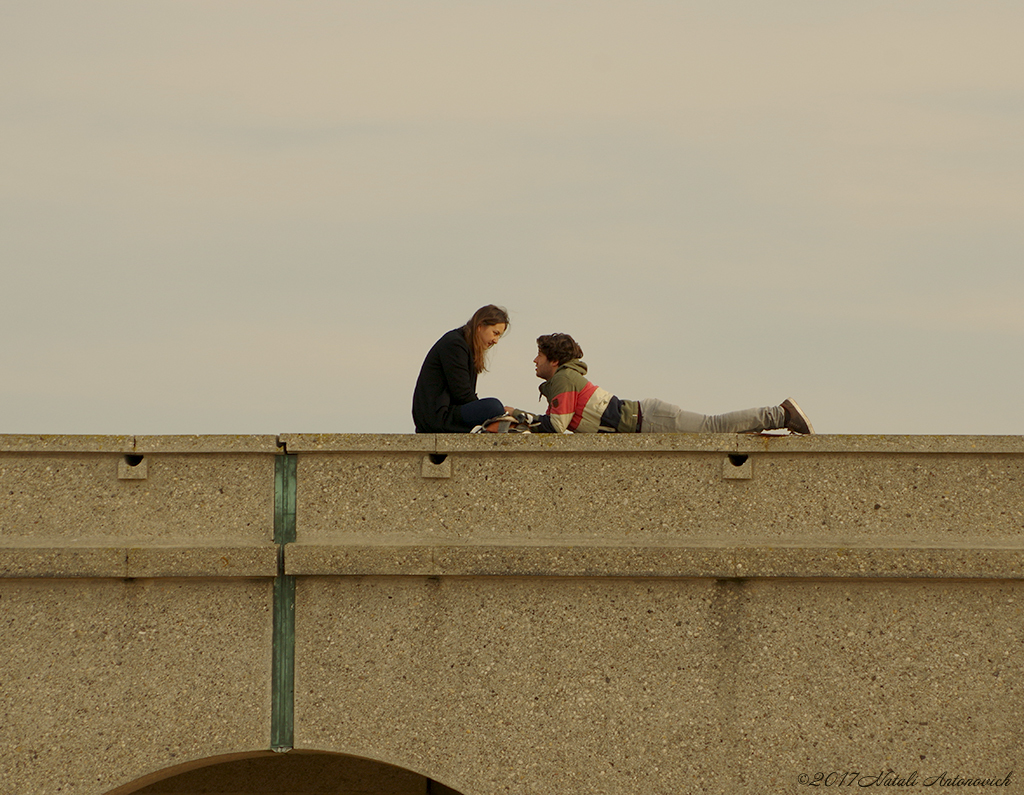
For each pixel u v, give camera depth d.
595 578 15.17
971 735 14.71
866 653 14.94
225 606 15.30
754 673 14.97
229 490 15.55
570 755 14.94
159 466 15.57
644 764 14.87
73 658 15.16
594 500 15.37
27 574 14.98
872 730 14.80
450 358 17.58
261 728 15.10
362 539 15.39
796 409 16.58
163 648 15.23
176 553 15.05
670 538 15.24
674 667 15.02
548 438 15.38
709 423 16.98
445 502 15.47
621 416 17.17
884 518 15.16
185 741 15.05
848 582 15.07
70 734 15.02
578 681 15.05
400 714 15.08
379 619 15.24
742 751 14.84
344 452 15.52
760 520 15.24
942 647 14.90
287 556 15.05
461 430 17.81
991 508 15.10
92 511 15.45
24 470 15.48
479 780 14.95
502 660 15.12
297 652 15.21
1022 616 14.89
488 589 15.26
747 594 15.12
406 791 21.75
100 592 15.29
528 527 15.37
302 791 21.77
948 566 14.73
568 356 17.75
